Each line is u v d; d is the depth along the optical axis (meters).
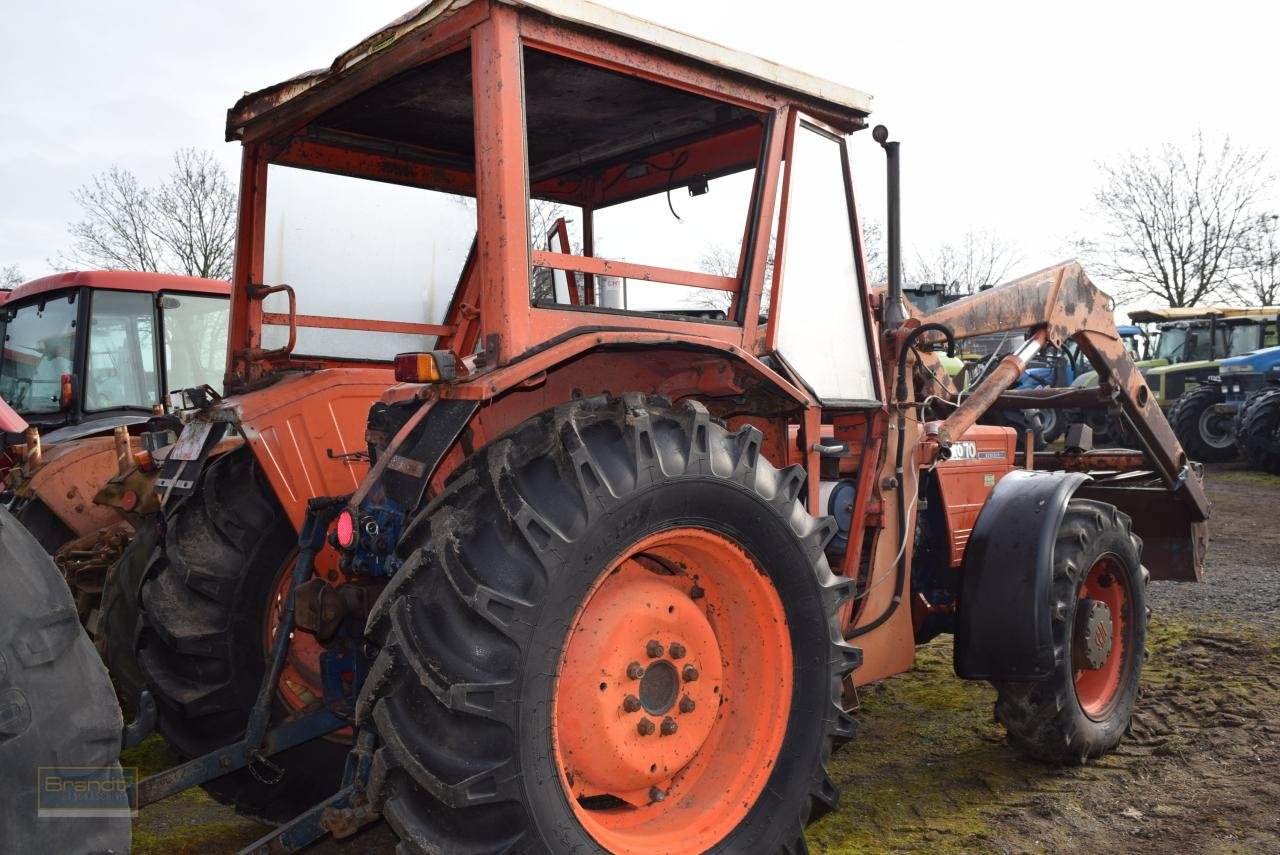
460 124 3.28
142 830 3.06
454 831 1.96
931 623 3.84
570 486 2.12
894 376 3.37
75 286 6.29
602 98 2.90
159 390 6.49
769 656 2.48
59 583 1.76
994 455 4.11
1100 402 4.24
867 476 3.24
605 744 2.22
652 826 2.33
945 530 3.78
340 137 3.37
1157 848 2.75
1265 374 13.11
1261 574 6.66
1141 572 3.71
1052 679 3.23
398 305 3.66
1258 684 4.14
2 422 5.81
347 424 3.19
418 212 3.69
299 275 3.41
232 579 3.08
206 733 3.04
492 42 2.20
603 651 2.23
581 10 2.30
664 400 2.41
